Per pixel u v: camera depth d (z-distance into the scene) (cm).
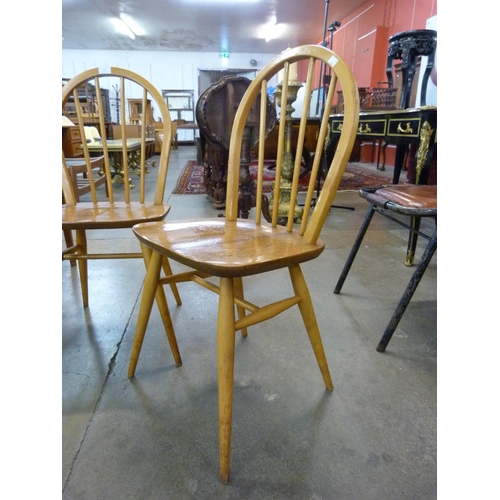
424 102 265
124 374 92
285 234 81
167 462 68
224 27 707
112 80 923
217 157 256
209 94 181
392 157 530
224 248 69
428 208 94
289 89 210
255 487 63
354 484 64
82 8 593
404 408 81
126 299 132
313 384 89
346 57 641
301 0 552
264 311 71
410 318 119
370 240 201
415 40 242
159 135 604
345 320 118
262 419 78
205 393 86
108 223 88
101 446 71
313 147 280
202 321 118
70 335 109
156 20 661
